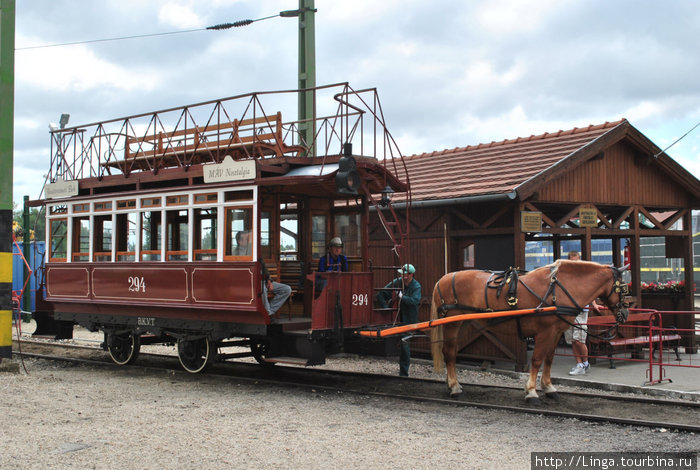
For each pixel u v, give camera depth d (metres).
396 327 10.57
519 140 15.85
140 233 12.93
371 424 8.45
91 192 14.06
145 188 13.43
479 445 7.46
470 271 10.42
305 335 10.66
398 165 17.78
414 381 11.70
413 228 14.81
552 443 7.56
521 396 10.31
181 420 8.60
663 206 15.18
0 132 12.67
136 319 13.13
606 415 9.02
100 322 13.91
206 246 11.86
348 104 11.37
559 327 9.70
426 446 7.39
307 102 15.89
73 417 8.71
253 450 7.18
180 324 12.27
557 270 9.65
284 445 7.39
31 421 8.45
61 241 14.67
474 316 9.89
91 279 13.77
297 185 11.66
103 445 7.33
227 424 8.39
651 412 9.18
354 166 10.24
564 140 14.59
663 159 14.69
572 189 13.55
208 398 10.18
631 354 14.14
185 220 12.22
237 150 12.36
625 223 16.53
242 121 12.57
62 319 14.66
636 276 14.63
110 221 13.59
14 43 12.90
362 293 11.34
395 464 6.72
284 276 12.31
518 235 12.62
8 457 6.84
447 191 13.70
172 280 12.20
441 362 10.41
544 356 9.83
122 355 13.77
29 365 13.79
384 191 11.18
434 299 10.69
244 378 11.77
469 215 13.77
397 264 14.95
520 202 12.58
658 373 12.12
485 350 13.07
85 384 11.37
